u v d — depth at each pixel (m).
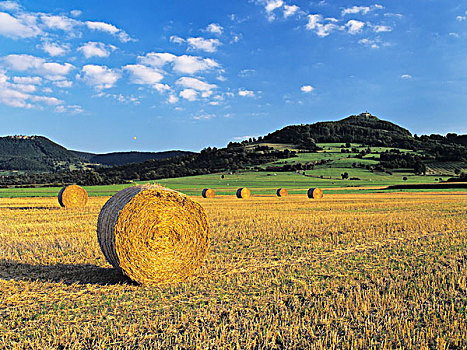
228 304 7.59
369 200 40.34
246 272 10.17
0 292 8.31
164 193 9.94
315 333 6.29
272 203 36.09
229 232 16.48
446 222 19.61
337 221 20.16
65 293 8.40
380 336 6.18
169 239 9.88
